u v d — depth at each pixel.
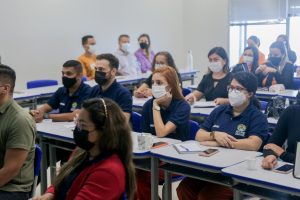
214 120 2.96
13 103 2.29
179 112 3.13
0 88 2.23
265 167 2.27
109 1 7.75
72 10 7.20
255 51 5.59
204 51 9.04
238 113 2.86
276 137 2.56
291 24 8.02
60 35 7.07
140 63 7.45
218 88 4.43
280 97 4.07
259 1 8.30
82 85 3.81
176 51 9.22
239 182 2.26
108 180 1.57
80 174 1.66
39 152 2.45
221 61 4.42
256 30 8.47
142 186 2.99
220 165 2.35
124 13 8.04
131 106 3.54
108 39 7.80
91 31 7.51
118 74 6.71
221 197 2.66
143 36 7.55
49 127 3.46
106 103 1.65
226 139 2.71
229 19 8.66
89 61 6.91
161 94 3.13
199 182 2.84
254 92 2.82
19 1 6.49
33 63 6.75
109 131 1.61
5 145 2.24
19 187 2.31
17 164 2.22
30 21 6.65
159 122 3.10
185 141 2.99
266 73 5.35
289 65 5.36
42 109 3.86
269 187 2.06
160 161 2.79
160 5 8.74
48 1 6.86
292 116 2.52
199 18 9.02
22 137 2.22
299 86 5.36
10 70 2.29
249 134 2.75
